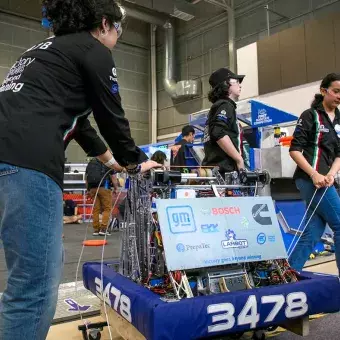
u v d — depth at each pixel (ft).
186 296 4.62
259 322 4.59
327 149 6.94
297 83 24.62
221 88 7.47
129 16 35.60
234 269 5.25
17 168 3.22
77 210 25.91
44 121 3.36
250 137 11.31
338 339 5.56
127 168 4.49
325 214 6.68
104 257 12.16
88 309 6.74
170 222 4.86
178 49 39.37
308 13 28.07
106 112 3.73
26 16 34.99
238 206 5.41
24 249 3.22
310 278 5.29
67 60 3.53
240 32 33.01
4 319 3.24
